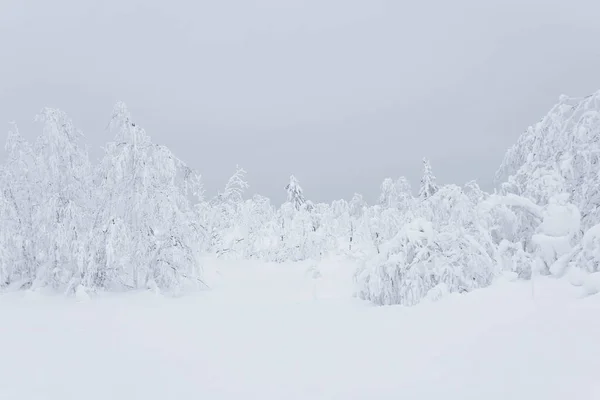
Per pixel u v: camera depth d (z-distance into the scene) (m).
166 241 11.16
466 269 7.76
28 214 11.61
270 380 3.83
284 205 20.73
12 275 11.55
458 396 2.89
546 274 7.09
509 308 4.99
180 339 5.56
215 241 19.22
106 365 4.48
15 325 6.83
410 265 7.89
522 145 10.32
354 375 3.74
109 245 10.45
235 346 5.05
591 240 6.10
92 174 12.00
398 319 5.69
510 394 2.72
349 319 6.12
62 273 11.14
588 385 2.57
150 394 3.64
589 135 8.50
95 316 7.68
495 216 8.88
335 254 18.44
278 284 12.89
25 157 11.53
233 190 21.56
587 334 3.35
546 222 7.35
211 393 3.61
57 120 11.47
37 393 3.71
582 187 8.12
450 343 4.13
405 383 3.35
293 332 5.56
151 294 10.41
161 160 11.68
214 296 10.59
